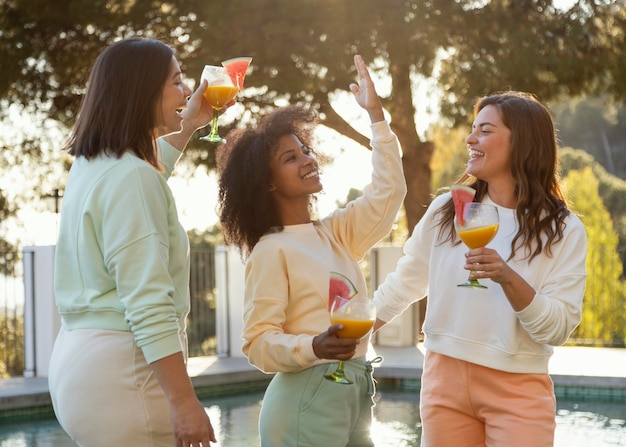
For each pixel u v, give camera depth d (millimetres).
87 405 2174
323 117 11516
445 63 11430
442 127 12602
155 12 10938
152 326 2111
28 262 7668
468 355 2729
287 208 2688
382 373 7559
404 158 12023
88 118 2266
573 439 5414
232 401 6949
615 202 26391
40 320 7602
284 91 10680
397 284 3023
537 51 10555
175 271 2295
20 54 10938
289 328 2627
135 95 2248
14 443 5535
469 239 2596
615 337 10344
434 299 2834
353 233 2797
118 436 2180
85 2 10344
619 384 6891
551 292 2686
